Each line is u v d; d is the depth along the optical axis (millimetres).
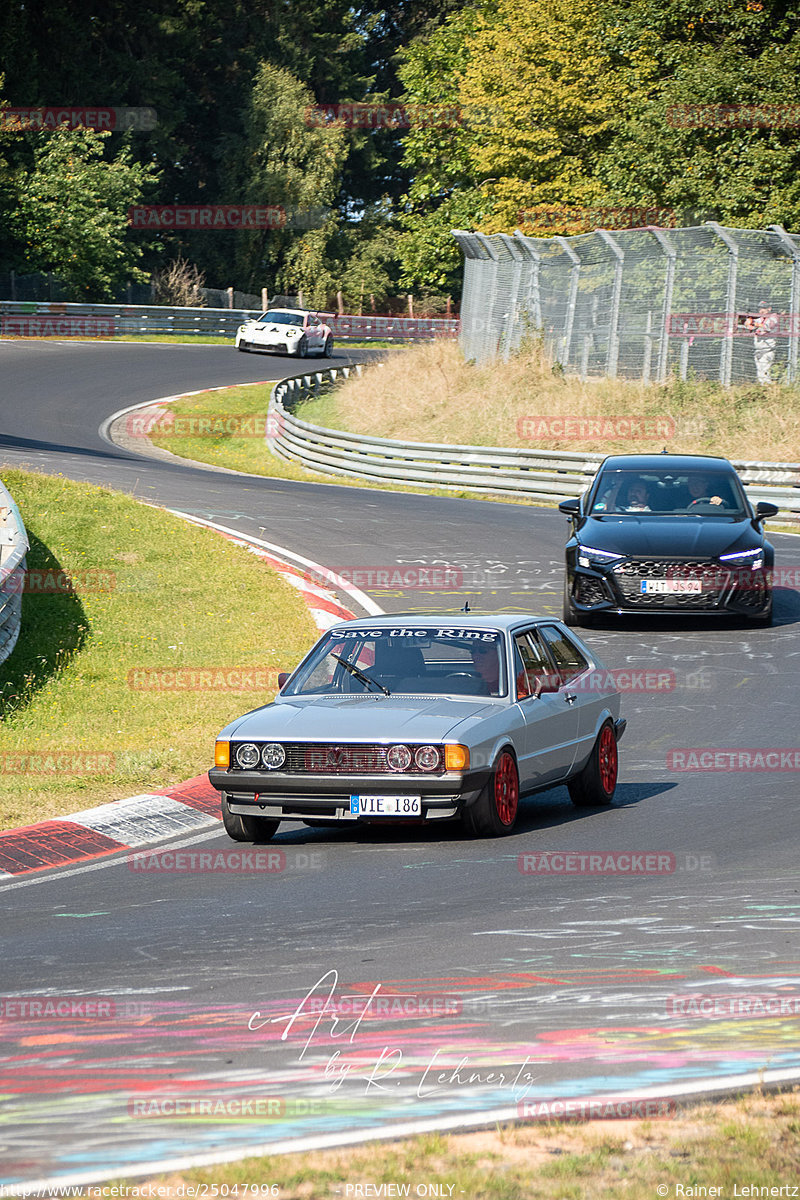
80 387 165625
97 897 31031
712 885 30031
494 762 35000
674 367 120750
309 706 36875
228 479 111750
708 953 24953
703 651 59969
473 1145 15984
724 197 139125
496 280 146000
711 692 53062
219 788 35531
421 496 108188
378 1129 16766
